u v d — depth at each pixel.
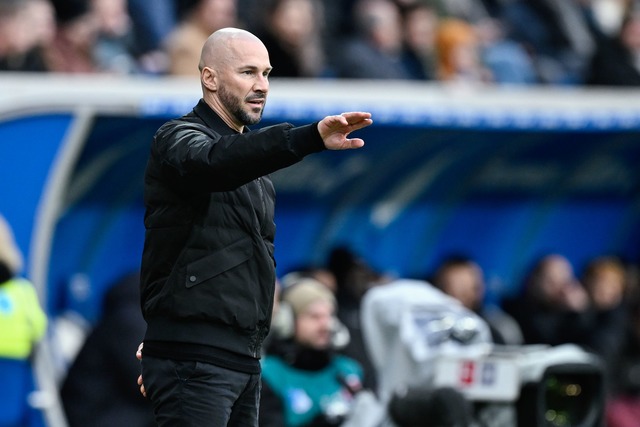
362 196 39.44
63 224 34.12
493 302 42.16
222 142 14.74
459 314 24.12
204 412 15.30
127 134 32.47
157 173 15.45
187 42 34.44
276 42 35.88
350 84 33.84
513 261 42.69
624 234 44.38
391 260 40.44
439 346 23.55
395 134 37.09
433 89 35.44
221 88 15.64
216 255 15.41
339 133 14.51
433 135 37.56
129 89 30.73
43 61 32.16
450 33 40.19
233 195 15.57
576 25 46.25
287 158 14.55
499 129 37.03
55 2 33.66
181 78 34.19
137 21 35.50
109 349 28.78
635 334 40.56
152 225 15.58
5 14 31.61
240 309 15.45
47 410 28.25
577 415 22.27
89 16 33.75
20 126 29.39
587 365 22.12
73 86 30.00
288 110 32.56
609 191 43.34
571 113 37.81
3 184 29.38
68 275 34.69
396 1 39.09
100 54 34.03
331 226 39.25
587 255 43.88
